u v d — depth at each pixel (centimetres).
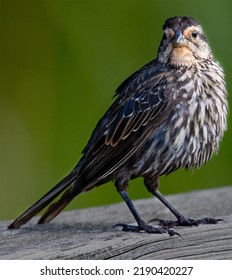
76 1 1546
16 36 1605
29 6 1575
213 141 1223
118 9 1529
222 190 1362
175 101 1202
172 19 1245
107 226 1143
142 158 1207
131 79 1255
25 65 1570
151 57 1526
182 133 1199
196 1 1506
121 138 1214
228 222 1092
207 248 1066
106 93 1521
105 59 1527
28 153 1548
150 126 1206
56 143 1536
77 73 1534
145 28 1527
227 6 1497
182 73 1214
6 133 1566
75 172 1206
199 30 1234
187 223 1123
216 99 1214
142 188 1484
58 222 1186
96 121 1523
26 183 1543
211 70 1226
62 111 1538
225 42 1493
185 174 1497
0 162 1559
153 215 1229
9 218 1548
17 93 1570
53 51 1553
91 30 1534
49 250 1008
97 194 1491
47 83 1553
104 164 1209
